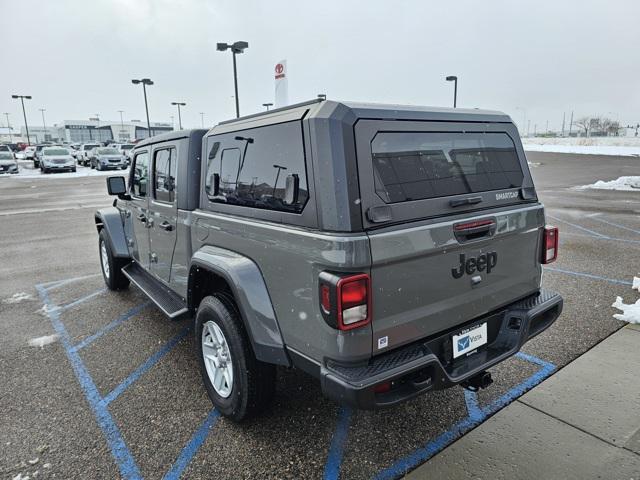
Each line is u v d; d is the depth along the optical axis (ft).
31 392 11.57
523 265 9.91
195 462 8.89
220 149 10.34
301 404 10.69
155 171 13.64
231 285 9.09
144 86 107.96
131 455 9.13
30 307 17.87
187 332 15.19
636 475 8.14
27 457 9.14
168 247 13.03
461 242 8.32
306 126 7.55
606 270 20.15
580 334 13.74
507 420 9.84
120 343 14.38
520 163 10.25
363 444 9.25
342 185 7.13
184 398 11.18
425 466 8.57
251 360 9.32
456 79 86.99
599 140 162.61
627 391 10.75
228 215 9.87
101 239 19.83
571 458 8.62
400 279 7.57
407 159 8.00
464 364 8.72
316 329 7.59
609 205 40.01
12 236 32.65
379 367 7.39
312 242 7.39
